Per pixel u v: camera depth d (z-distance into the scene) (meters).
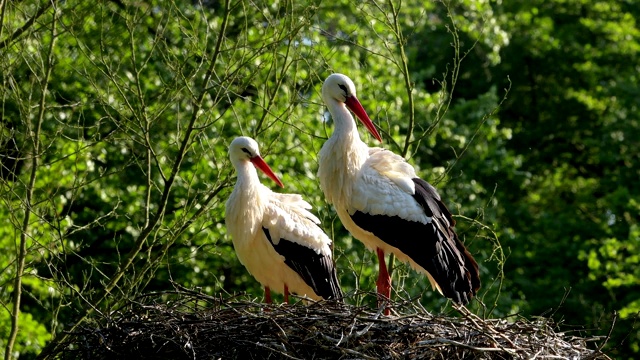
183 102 17.70
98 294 12.86
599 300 23.73
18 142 16.50
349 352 9.76
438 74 29.33
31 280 16.81
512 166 24.70
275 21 13.81
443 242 12.66
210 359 10.28
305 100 13.65
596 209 27.48
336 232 18.45
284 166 18.02
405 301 10.71
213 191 13.61
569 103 29.73
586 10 30.50
